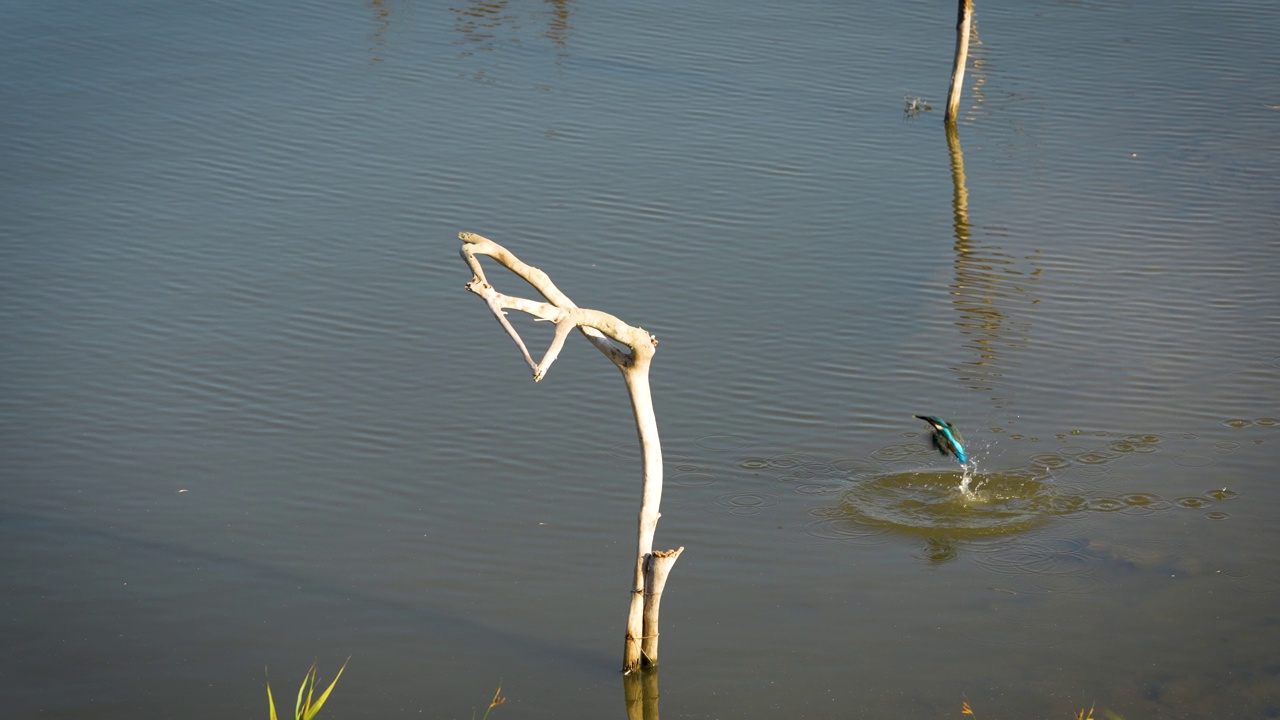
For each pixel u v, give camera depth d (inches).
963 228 843.4
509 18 1277.1
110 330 689.0
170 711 412.2
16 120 968.3
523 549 508.4
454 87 1079.6
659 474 406.0
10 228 800.9
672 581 486.6
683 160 949.8
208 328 694.5
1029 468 565.3
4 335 678.5
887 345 689.0
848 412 619.2
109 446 580.7
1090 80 1134.4
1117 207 876.0
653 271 775.7
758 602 472.4
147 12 1237.1
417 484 556.1
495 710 413.7
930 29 1273.4
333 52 1152.2
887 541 511.2
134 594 475.2
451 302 733.3
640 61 1162.6
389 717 410.0
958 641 448.1
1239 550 500.7
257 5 1277.1
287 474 562.3
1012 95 1099.9
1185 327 704.4
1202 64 1170.0
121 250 780.6
